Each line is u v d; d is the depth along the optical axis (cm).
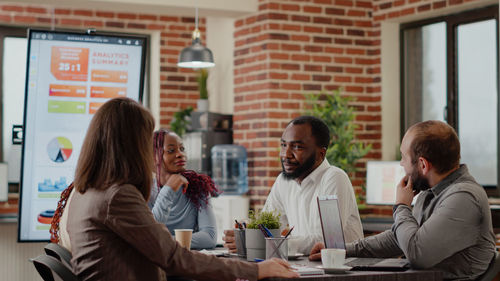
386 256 273
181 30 767
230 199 643
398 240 242
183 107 768
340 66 662
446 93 630
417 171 249
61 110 364
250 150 658
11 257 415
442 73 635
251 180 655
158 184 336
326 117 611
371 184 559
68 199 250
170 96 762
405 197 250
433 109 644
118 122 219
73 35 365
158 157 334
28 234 359
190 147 697
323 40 656
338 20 662
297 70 646
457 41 622
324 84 655
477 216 236
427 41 650
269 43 637
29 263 418
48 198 362
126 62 375
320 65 654
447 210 235
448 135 246
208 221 331
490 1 581
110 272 214
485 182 598
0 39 729
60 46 364
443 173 247
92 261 215
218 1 636
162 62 760
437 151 244
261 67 644
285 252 243
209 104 746
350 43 666
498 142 584
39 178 361
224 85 709
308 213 312
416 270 231
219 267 217
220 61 720
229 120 690
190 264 217
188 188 332
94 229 215
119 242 215
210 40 753
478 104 603
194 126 699
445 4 609
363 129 669
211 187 337
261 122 643
